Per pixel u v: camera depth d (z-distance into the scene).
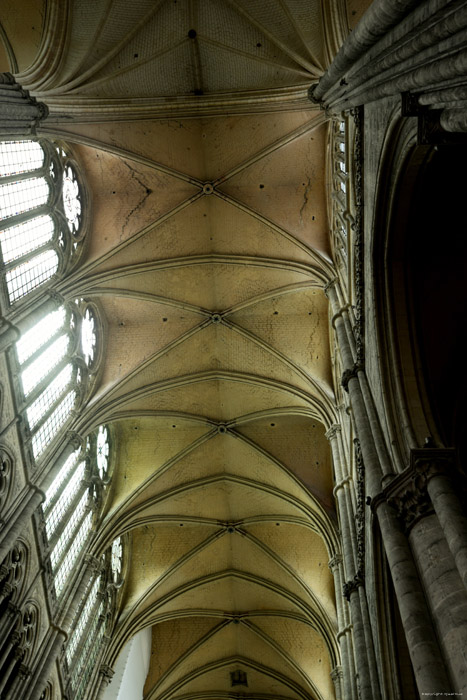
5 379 14.55
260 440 23.27
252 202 20.80
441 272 11.77
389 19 7.91
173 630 26.86
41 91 16.55
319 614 22.83
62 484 18.33
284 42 17.80
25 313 15.32
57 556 17.53
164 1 17.70
